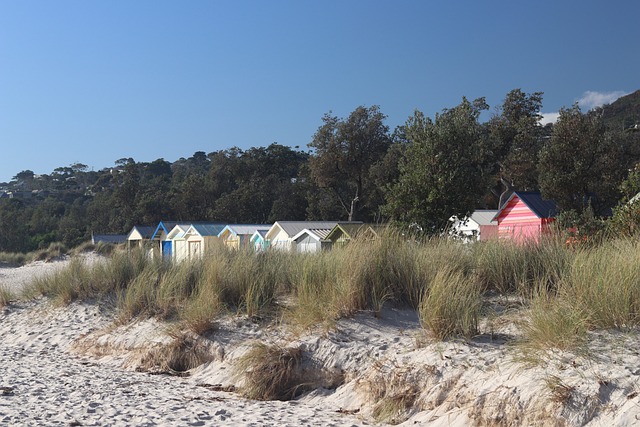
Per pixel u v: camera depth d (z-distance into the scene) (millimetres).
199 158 159375
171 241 40094
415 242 12211
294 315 10586
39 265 45625
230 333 10914
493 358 7555
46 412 7191
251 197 71250
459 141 23547
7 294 17625
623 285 7605
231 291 12344
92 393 8555
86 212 93312
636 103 84250
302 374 9180
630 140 37156
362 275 10531
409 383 7816
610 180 29266
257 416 7594
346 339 9492
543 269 10430
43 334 14305
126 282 15852
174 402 8203
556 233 11727
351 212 52406
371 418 7641
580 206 29391
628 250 8781
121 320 13328
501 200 44219
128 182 83438
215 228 37406
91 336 13305
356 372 8797
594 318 7453
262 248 15047
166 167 137875
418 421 7160
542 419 6055
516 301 9820
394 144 50812
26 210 99750
